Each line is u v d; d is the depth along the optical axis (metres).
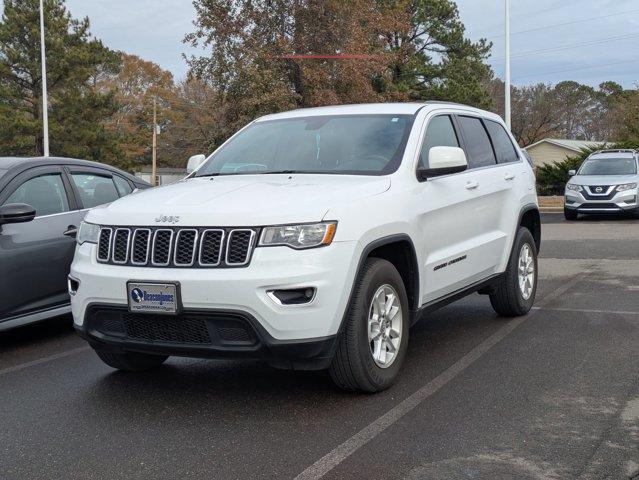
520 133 65.62
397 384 5.11
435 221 5.52
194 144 63.56
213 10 26.83
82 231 4.93
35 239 6.51
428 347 6.18
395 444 4.01
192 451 3.99
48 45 38.78
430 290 5.49
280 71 26.98
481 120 7.04
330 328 4.34
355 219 4.53
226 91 26.78
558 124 69.50
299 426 4.33
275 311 4.20
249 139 6.20
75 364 5.92
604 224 18.75
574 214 21.02
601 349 5.98
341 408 4.62
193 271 4.30
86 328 4.73
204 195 4.77
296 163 5.59
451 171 5.38
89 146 41.38
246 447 4.03
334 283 4.33
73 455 3.98
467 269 6.08
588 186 20.55
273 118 6.43
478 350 6.03
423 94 43.53
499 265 6.77
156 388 5.18
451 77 43.84
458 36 44.06
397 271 5.04
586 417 4.39
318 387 5.08
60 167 7.13
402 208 5.03
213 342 4.35
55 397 5.02
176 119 62.91
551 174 34.50
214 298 4.22
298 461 3.82
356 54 27.48
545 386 5.01
